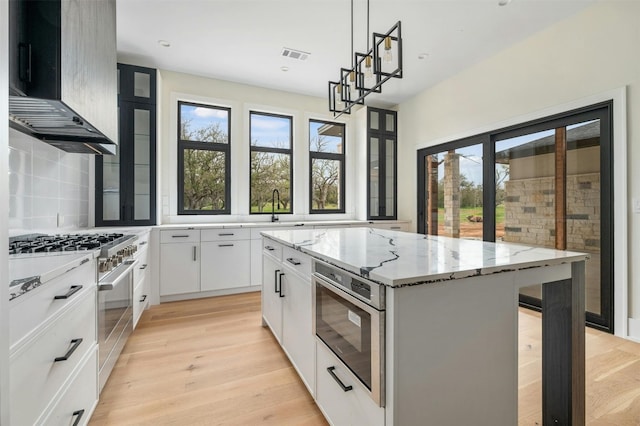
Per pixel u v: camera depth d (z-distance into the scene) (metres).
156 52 3.52
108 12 2.08
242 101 4.39
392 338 1.02
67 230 2.72
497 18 2.88
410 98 4.93
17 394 0.89
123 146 3.39
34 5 1.30
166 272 3.46
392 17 2.87
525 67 3.26
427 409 1.08
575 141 2.88
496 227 3.66
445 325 1.10
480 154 3.85
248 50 3.48
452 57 3.64
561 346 1.43
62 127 1.87
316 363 1.62
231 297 3.71
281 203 4.75
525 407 1.67
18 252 1.46
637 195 2.46
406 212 5.05
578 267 1.41
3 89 0.58
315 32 3.13
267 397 1.76
